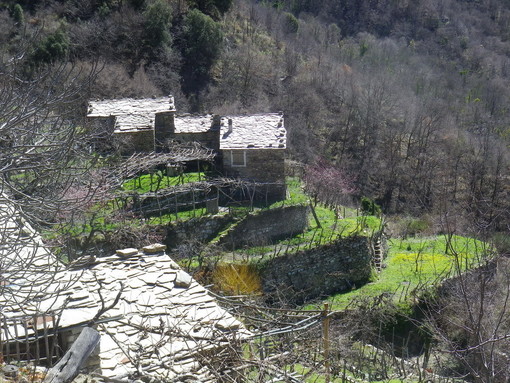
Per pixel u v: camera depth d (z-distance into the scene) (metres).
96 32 48.53
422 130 55.25
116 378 10.48
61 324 11.74
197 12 55.38
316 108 55.09
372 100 55.84
